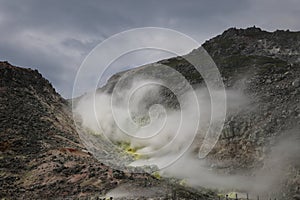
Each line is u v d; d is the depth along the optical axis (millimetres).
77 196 71125
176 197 71625
